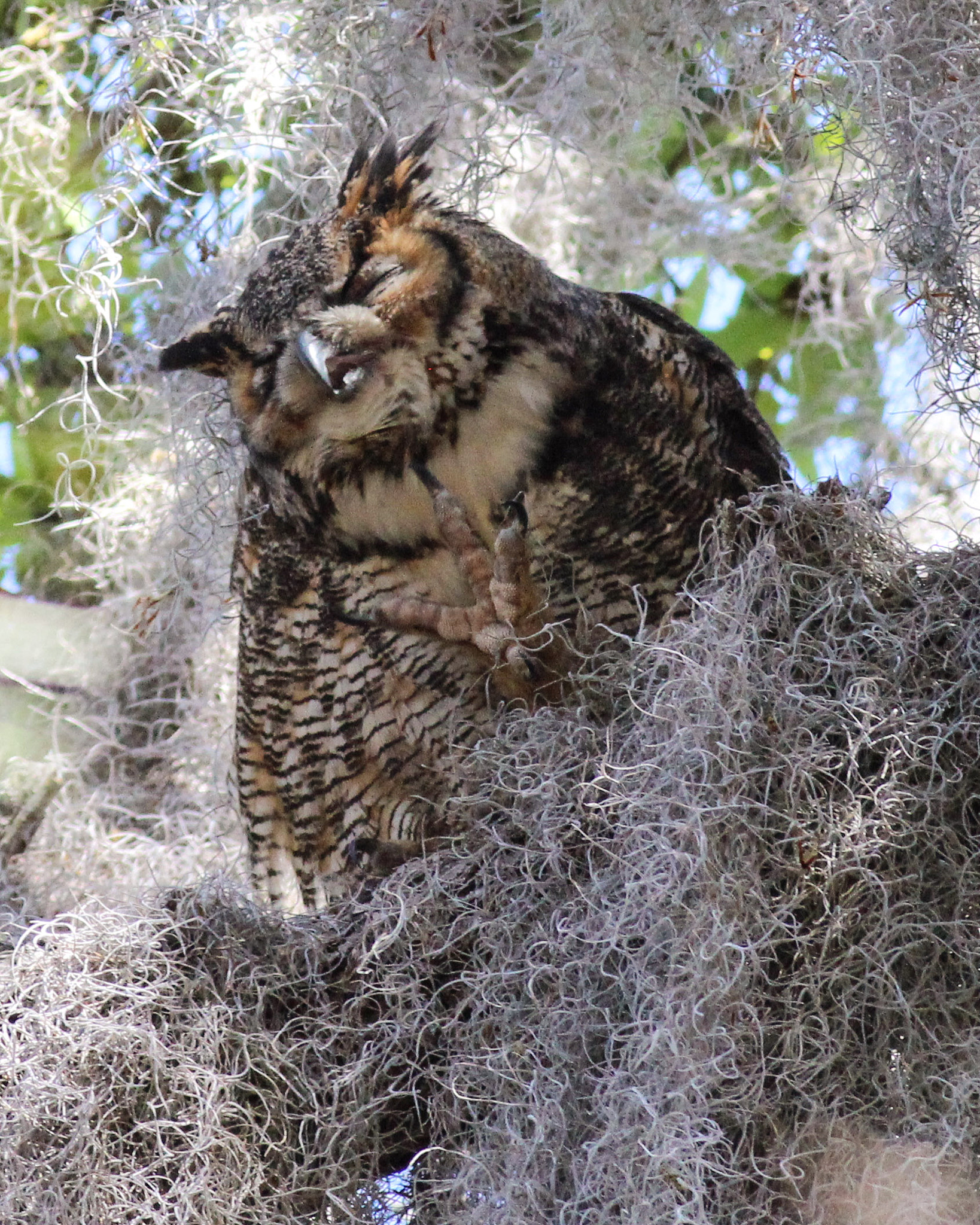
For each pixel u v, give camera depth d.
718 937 5.35
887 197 7.00
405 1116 6.20
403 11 8.38
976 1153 5.61
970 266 6.62
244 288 7.38
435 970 6.18
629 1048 5.42
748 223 10.20
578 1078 5.69
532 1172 5.56
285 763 7.36
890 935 5.67
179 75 8.67
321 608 7.08
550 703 6.56
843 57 6.73
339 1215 6.00
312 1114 5.98
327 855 7.38
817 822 5.75
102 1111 5.89
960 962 5.80
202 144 8.85
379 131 8.45
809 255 10.34
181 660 9.21
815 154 9.05
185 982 6.11
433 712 6.93
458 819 6.59
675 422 6.98
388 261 6.73
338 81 8.49
